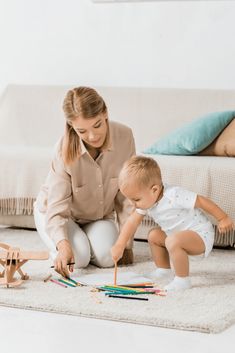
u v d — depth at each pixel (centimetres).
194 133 348
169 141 353
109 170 279
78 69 441
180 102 403
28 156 351
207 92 400
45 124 425
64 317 216
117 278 257
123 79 432
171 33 418
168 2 417
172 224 259
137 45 427
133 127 408
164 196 258
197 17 412
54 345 192
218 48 410
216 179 313
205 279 259
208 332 201
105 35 433
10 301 227
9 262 247
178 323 205
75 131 267
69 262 254
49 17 444
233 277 263
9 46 454
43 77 449
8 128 427
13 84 438
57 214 270
